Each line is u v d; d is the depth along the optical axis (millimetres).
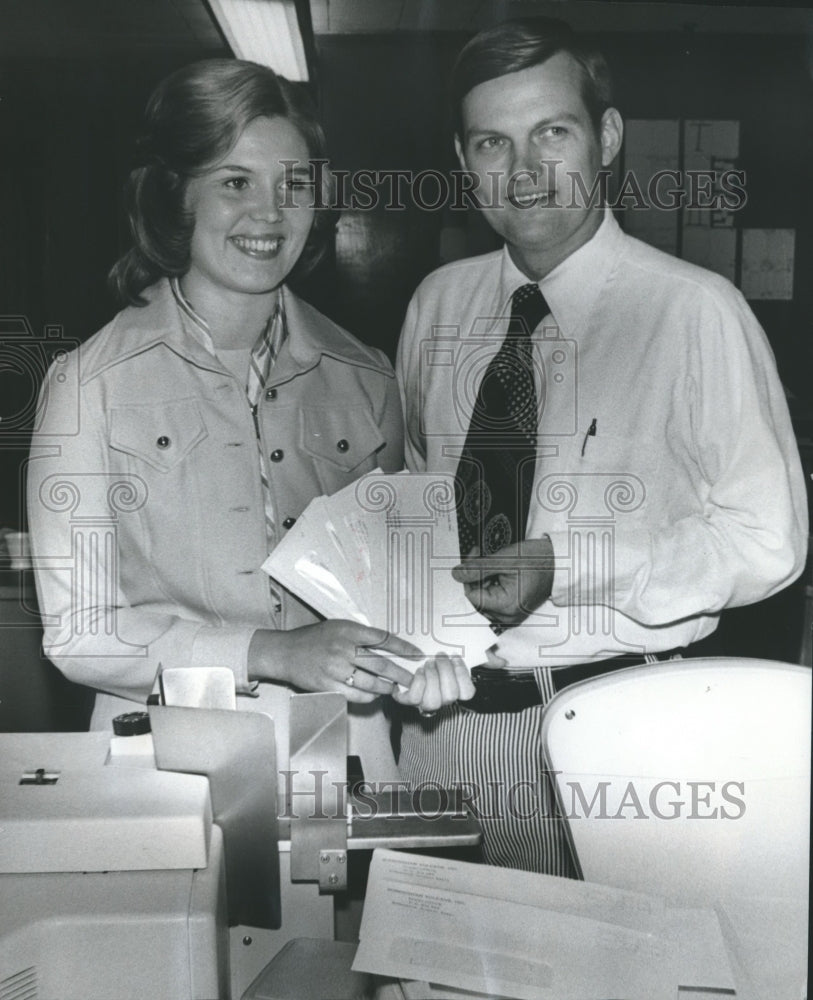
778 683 1362
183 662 1371
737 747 1358
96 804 1152
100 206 1329
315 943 1325
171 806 1148
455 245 1387
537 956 1212
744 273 1405
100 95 1314
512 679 1426
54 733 1327
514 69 1355
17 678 1373
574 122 1371
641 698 1354
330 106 1346
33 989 1044
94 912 1055
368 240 1380
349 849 1345
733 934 1342
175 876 1125
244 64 1320
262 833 1306
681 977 1193
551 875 1351
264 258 1354
